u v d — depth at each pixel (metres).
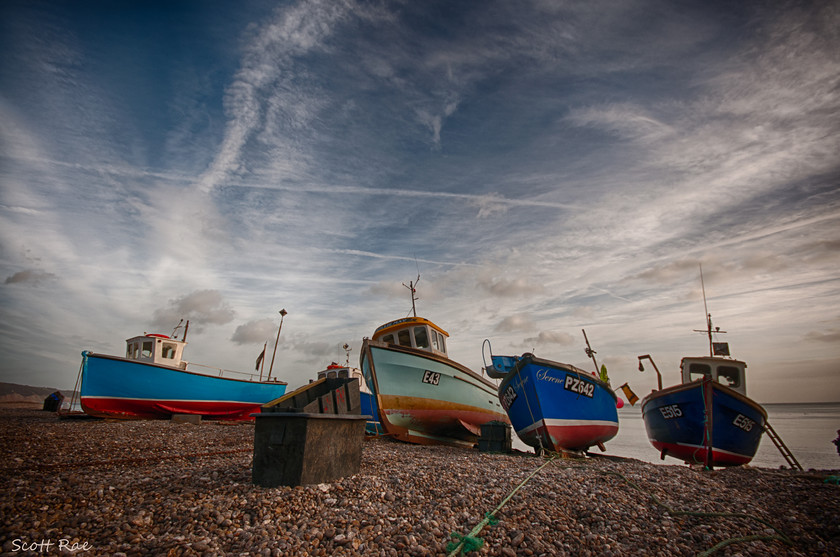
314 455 7.27
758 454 26.88
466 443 21.80
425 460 10.97
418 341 19.56
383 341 20.58
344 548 5.04
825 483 10.10
